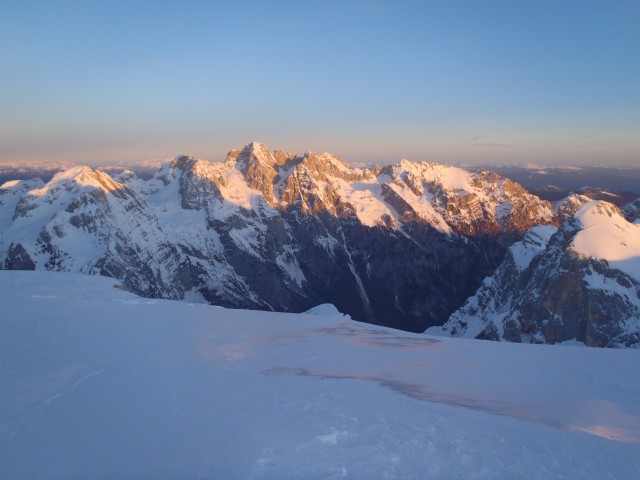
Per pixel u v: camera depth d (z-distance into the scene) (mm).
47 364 25062
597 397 23312
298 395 19828
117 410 18609
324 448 14438
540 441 15953
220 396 19719
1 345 29125
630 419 19875
